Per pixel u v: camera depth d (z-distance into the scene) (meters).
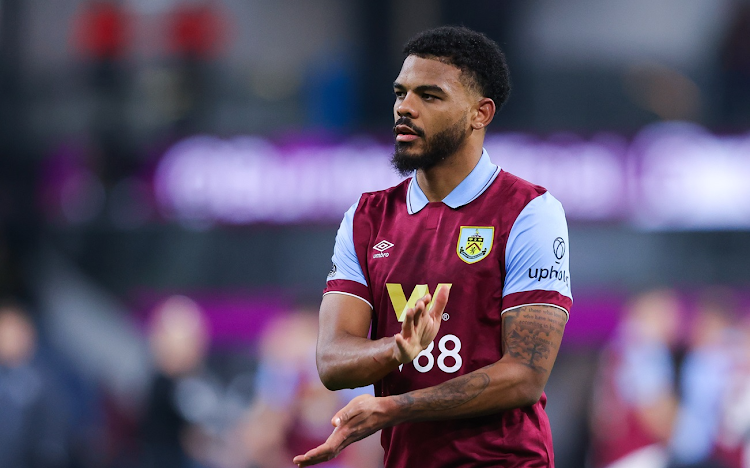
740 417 22.56
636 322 25.95
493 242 8.31
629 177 32.84
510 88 8.98
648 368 24.78
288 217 33.69
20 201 35.00
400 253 8.56
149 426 24.64
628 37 39.88
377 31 40.44
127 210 34.38
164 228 33.97
